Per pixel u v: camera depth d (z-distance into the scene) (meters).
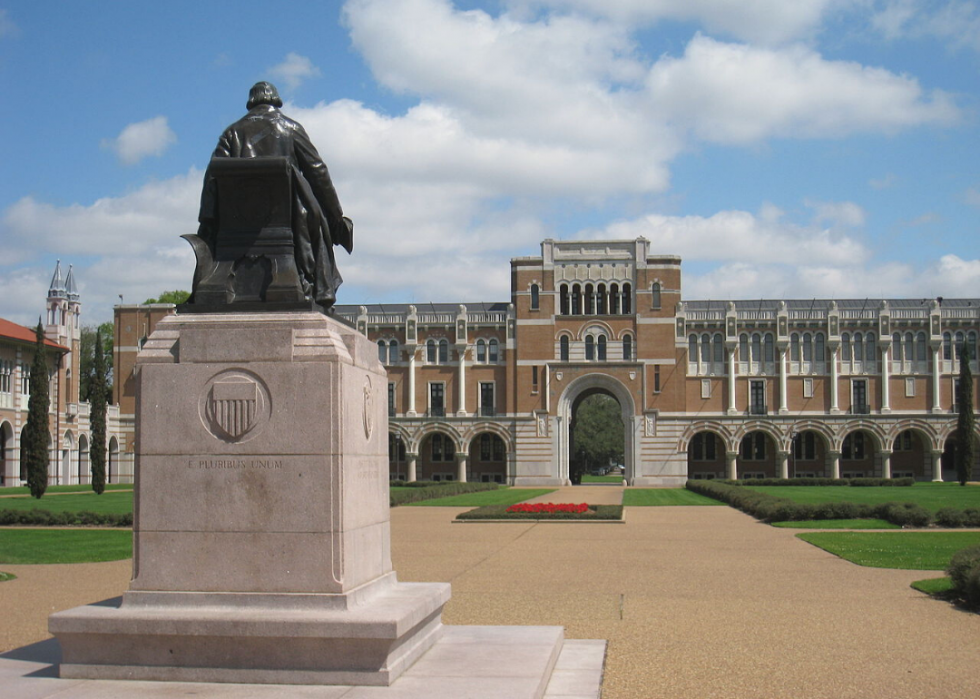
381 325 94.88
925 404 90.25
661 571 22.06
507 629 12.81
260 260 11.66
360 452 11.16
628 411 91.00
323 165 12.30
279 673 9.95
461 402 92.69
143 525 10.74
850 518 37.00
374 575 11.58
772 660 12.66
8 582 20.64
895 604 17.16
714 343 92.06
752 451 93.38
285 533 10.52
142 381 10.88
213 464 10.68
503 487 86.81
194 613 10.27
